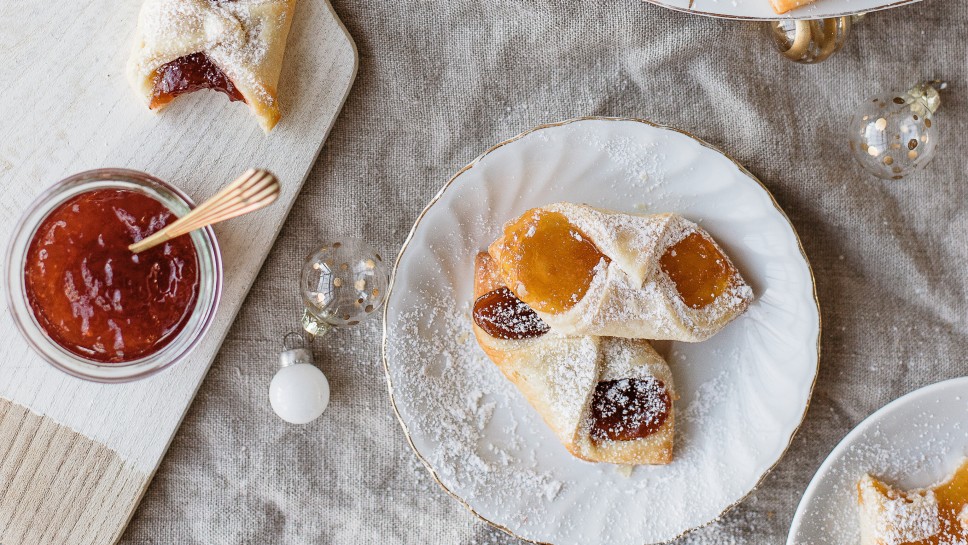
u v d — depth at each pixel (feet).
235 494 1.63
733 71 1.61
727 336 1.60
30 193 1.55
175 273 1.50
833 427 1.63
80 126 1.55
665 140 1.55
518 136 1.54
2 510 1.57
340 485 1.64
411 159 1.63
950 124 1.62
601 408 1.56
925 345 1.63
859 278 1.63
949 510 1.55
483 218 1.58
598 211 1.54
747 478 1.58
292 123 1.58
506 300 1.56
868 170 1.59
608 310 1.52
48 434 1.58
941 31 1.62
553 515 1.59
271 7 1.52
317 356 1.63
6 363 1.56
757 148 1.61
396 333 1.57
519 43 1.61
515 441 1.60
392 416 1.63
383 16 1.61
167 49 1.50
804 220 1.63
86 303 1.47
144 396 1.58
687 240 1.55
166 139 1.57
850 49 1.62
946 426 1.57
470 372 1.60
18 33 1.54
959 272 1.63
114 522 1.59
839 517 1.58
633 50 1.62
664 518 1.59
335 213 1.62
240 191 1.42
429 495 1.64
